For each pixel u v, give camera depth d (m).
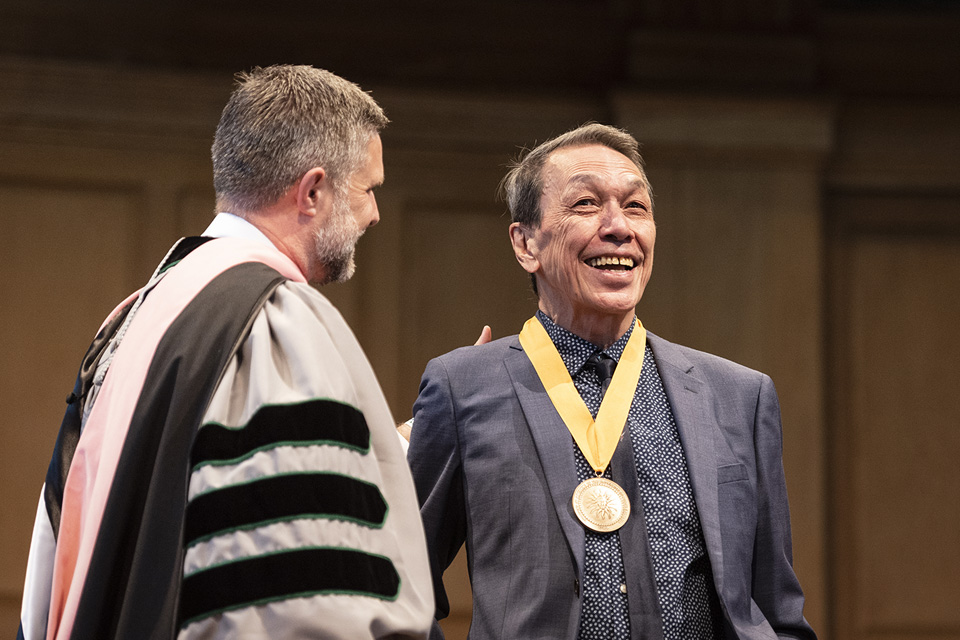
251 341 2.65
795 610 3.38
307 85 3.10
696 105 9.78
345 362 2.78
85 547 2.53
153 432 2.59
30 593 2.83
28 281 9.30
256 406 2.54
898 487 9.93
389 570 2.58
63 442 2.89
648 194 3.67
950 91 10.34
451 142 9.93
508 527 3.26
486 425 3.44
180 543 2.47
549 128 9.97
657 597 3.12
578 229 3.51
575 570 3.15
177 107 9.59
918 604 9.79
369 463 2.64
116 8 9.62
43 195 9.41
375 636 2.48
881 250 10.20
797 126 9.85
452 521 3.50
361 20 9.92
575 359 3.58
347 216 3.10
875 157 10.26
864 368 10.05
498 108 9.96
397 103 9.88
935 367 10.09
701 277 9.73
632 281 3.53
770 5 10.12
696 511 3.28
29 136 9.41
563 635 3.10
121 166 9.53
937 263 10.20
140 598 2.46
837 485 9.90
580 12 10.11
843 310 10.12
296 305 2.75
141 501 2.55
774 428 3.56
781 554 3.43
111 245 9.45
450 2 10.02
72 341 9.30
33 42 9.49
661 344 3.72
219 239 2.96
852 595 9.77
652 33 9.96
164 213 9.52
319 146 3.05
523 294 9.87
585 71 10.09
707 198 9.80
